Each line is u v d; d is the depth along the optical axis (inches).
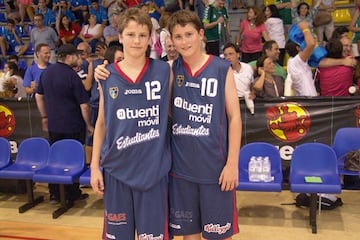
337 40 163.0
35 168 155.3
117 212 83.0
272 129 162.4
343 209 146.6
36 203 160.9
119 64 80.9
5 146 162.1
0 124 185.9
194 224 85.6
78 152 153.2
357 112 155.6
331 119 157.6
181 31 78.2
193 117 80.4
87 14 321.1
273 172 140.0
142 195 81.0
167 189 83.7
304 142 160.6
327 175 133.7
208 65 80.0
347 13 277.1
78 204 159.6
